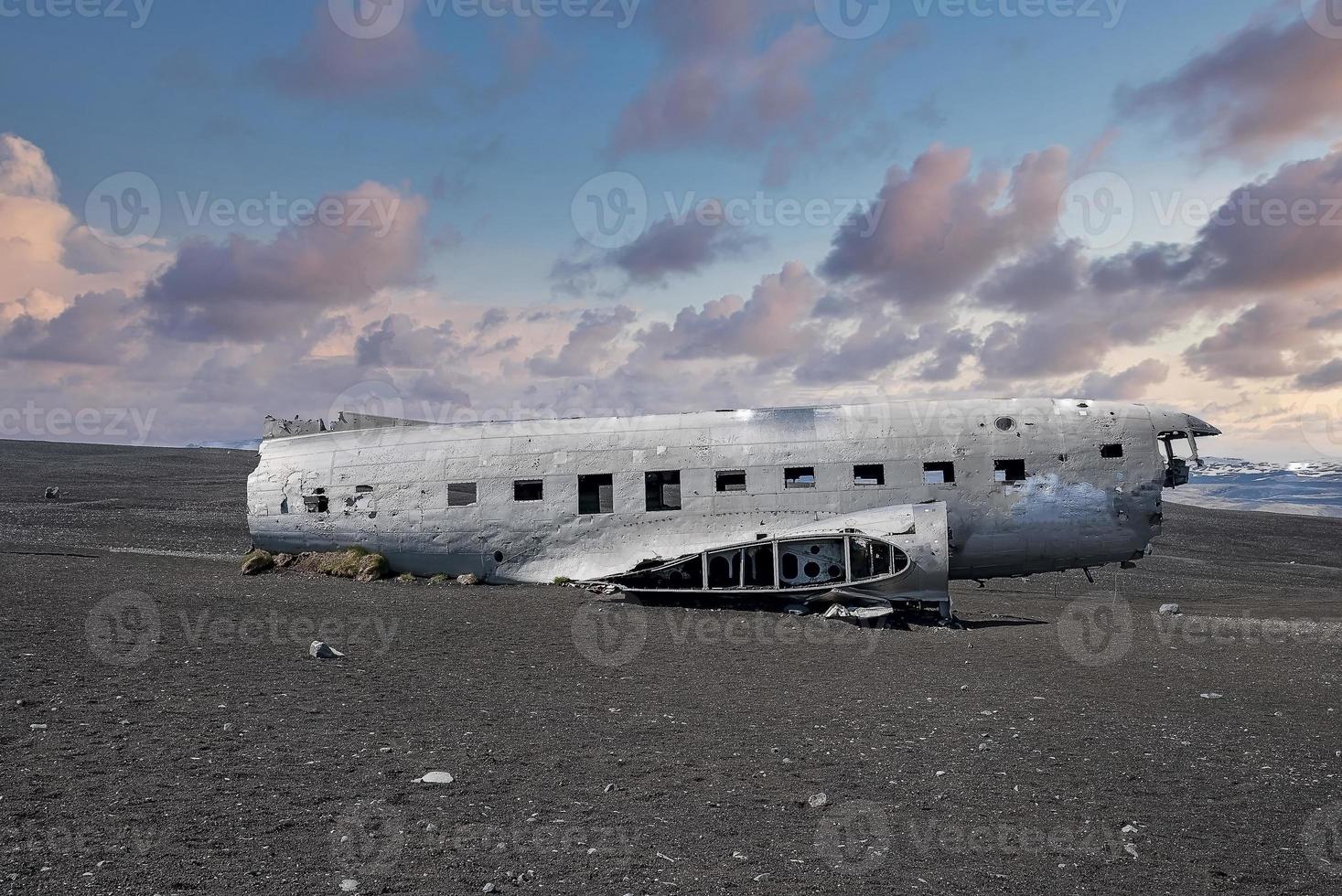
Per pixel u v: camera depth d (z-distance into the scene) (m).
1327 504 103.25
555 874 6.14
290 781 7.80
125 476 65.69
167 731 9.08
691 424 24.70
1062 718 11.41
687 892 5.94
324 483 26.05
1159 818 7.70
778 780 8.52
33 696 10.17
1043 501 23.28
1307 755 9.84
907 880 6.27
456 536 25.09
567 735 9.90
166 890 5.55
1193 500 107.62
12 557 25.94
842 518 22.31
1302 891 6.27
